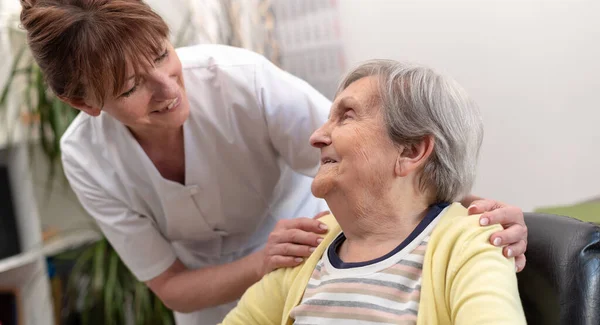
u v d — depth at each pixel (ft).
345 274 3.34
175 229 5.24
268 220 5.48
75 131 4.90
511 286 2.86
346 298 3.24
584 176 7.65
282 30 9.27
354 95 3.41
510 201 8.34
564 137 7.73
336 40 8.88
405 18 8.48
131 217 5.04
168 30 3.91
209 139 4.74
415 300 3.06
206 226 5.26
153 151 4.76
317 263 3.64
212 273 4.77
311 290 3.50
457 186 3.43
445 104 3.31
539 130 7.91
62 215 9.68
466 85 8.29
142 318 8.42
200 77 4.66
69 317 9.09
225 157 4.87
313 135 3.52
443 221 3.27
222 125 4.72
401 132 3.27
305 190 5.51
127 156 4.79
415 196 3.39
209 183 4.92
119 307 8.46
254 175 5.07
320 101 4.70
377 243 3.41
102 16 3.60
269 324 3.77
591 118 7.45
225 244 5.58
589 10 7.22
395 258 3.23
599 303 3.12
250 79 4.62
